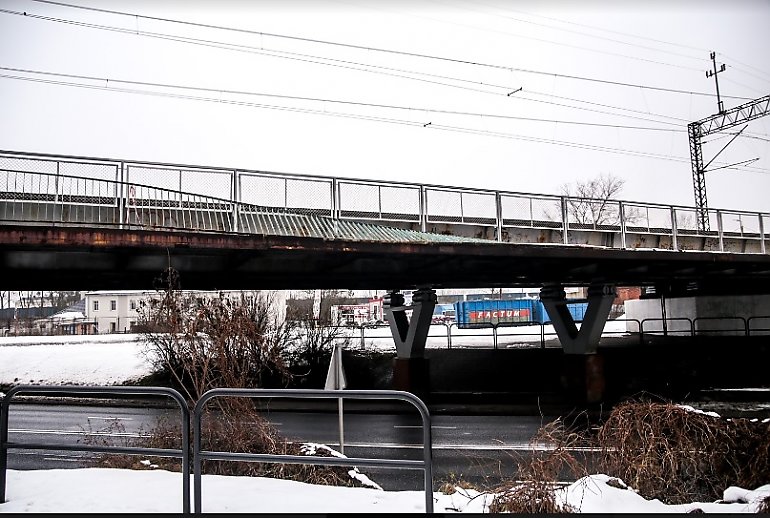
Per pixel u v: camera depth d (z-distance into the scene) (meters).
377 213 17.27
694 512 5.81
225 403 9.34
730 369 25.42
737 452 7.21
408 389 22.69
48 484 6.43
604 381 22.41
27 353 30.83
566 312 23.16
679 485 7.02
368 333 40.28
